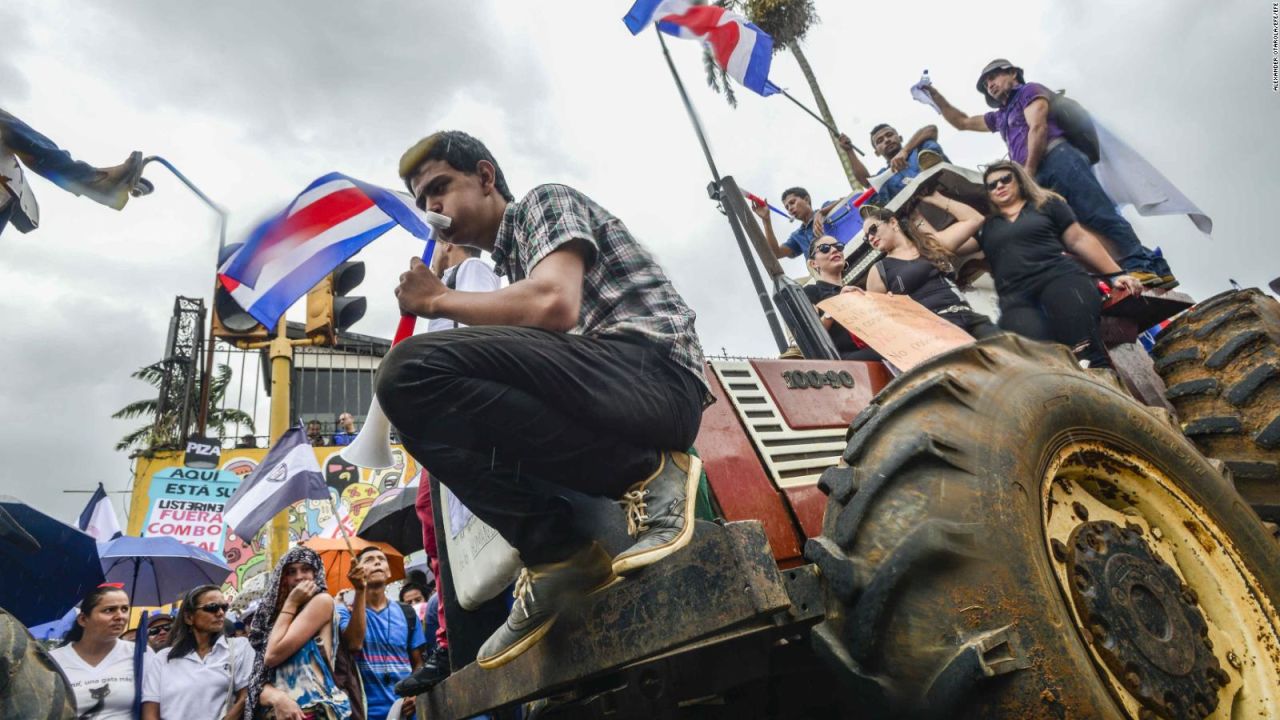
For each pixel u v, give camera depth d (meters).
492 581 2.08
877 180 5.82
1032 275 3.43
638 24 5.28
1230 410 2.68
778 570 1.38
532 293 1.61
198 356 16.50
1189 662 1.56
